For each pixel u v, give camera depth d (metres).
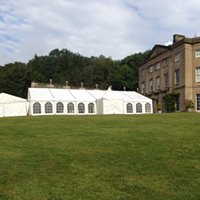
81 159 11.95
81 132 17.66
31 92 46.22
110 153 12.74
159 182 9.83
